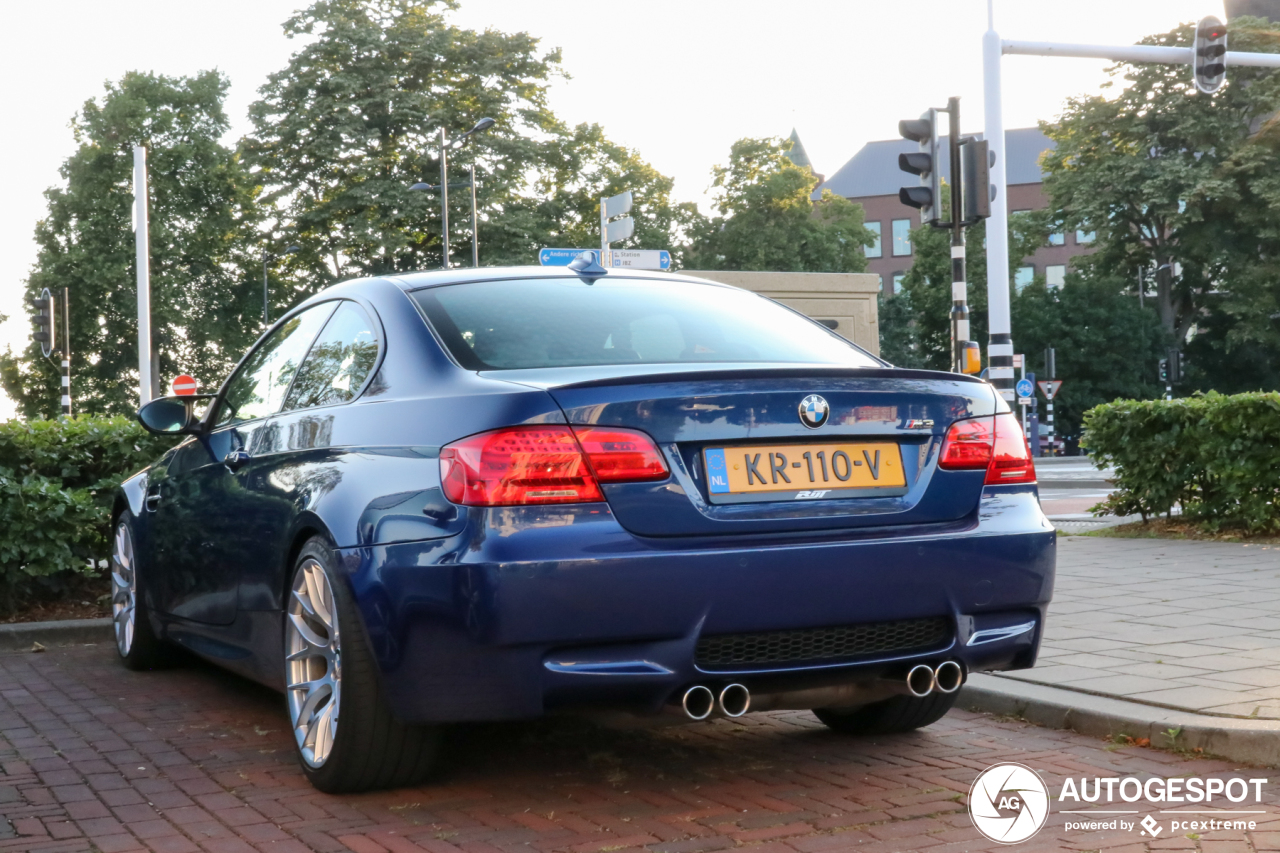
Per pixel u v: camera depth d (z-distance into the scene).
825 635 3.59
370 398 4.09
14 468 8.02
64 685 6.09
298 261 46.47
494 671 3.38
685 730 4.94
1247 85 48.59
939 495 3.78
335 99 45.00
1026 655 3.94
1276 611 6.80
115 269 51.28
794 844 3.51
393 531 3.61
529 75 48.06
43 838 3.67
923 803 3.90
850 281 19.25
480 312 4.22
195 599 5.39
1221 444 10.86
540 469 3.40
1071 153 51.75
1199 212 48.44
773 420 3.59
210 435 5.44
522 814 3.83
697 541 3.47
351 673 3.79
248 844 3.58
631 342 4.16
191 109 55.56
